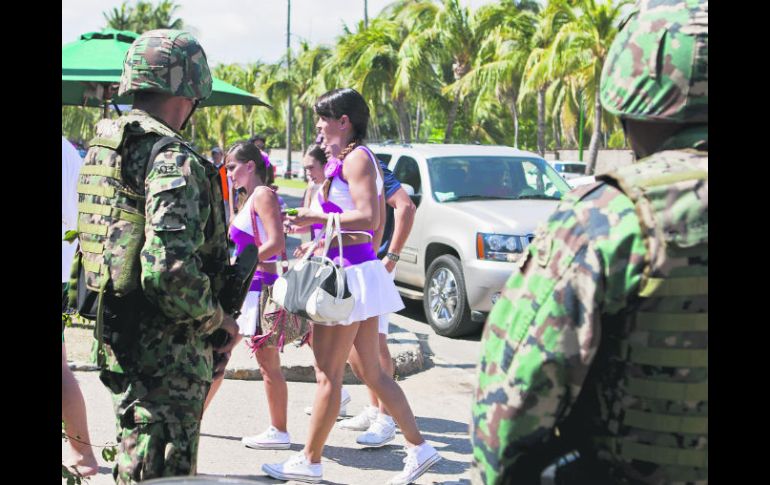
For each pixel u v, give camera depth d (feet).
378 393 14.12
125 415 9.07
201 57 9.70
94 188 9.06
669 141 5.81
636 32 5.87
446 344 27.48
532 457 5.85
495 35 124.06
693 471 5.49
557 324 5.47
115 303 8.90
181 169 8.73
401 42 131.64
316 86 153.99
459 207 28.96
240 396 19.49
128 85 9.36
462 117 145.89
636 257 5.39
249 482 5.37
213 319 9.14
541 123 125.08
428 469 14.84
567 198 5.79
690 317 5.39
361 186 13.26
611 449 5.72
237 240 15.35
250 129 211.61
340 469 15.30
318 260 13.01
